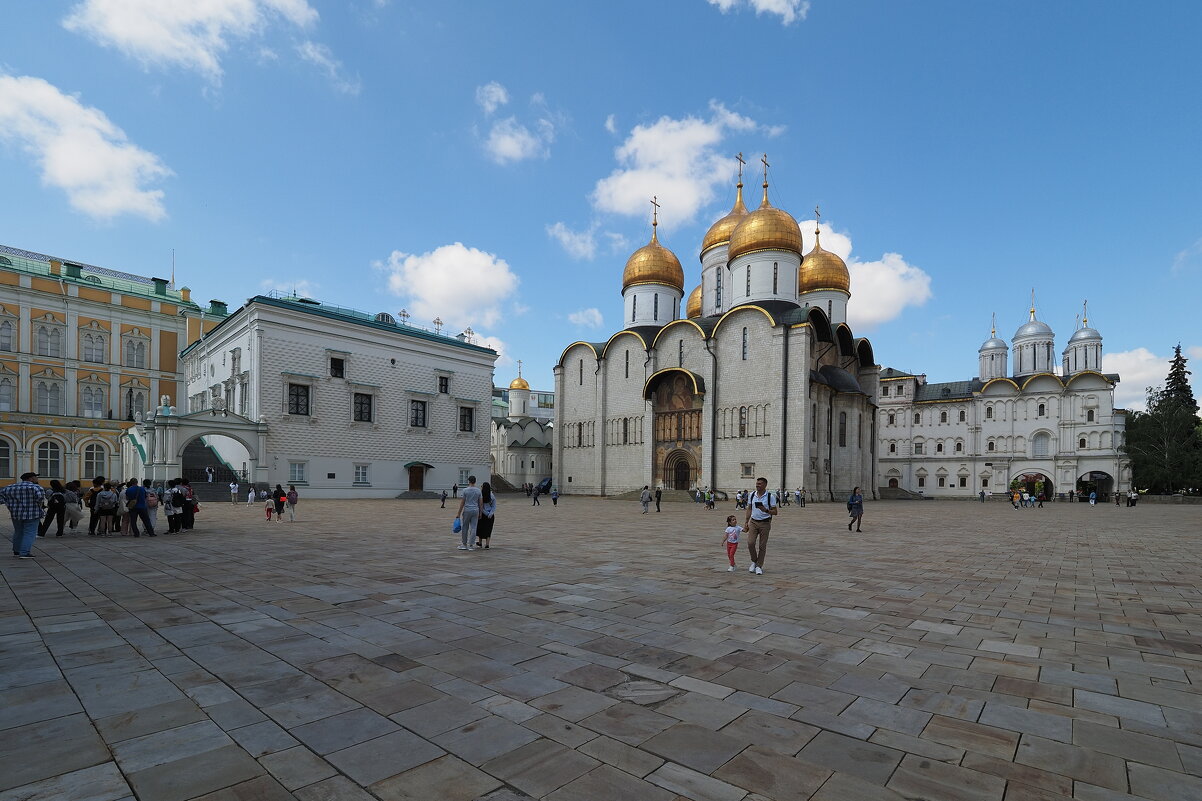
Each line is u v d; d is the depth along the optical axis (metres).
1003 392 80.25
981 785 4.11
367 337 51.25
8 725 4.86
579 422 68.44
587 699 5.55
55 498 19.05
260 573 12.23
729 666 6.54
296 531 21.36
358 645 7.20
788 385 50.84
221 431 42.12
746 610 9.22
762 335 53.25
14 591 10.33
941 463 83.75
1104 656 7.09
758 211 59.00
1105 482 76.25
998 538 21.58
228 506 36.53
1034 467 77.44
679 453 58.59
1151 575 13.14
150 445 41.62
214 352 53.62
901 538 21.16
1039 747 4.70
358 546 16.88
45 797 3.78
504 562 13.98
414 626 8.09
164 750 4.45
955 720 5.20
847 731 4.94
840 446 57.06
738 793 3.96
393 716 5.12
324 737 4.70
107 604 9.33
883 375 89.12
